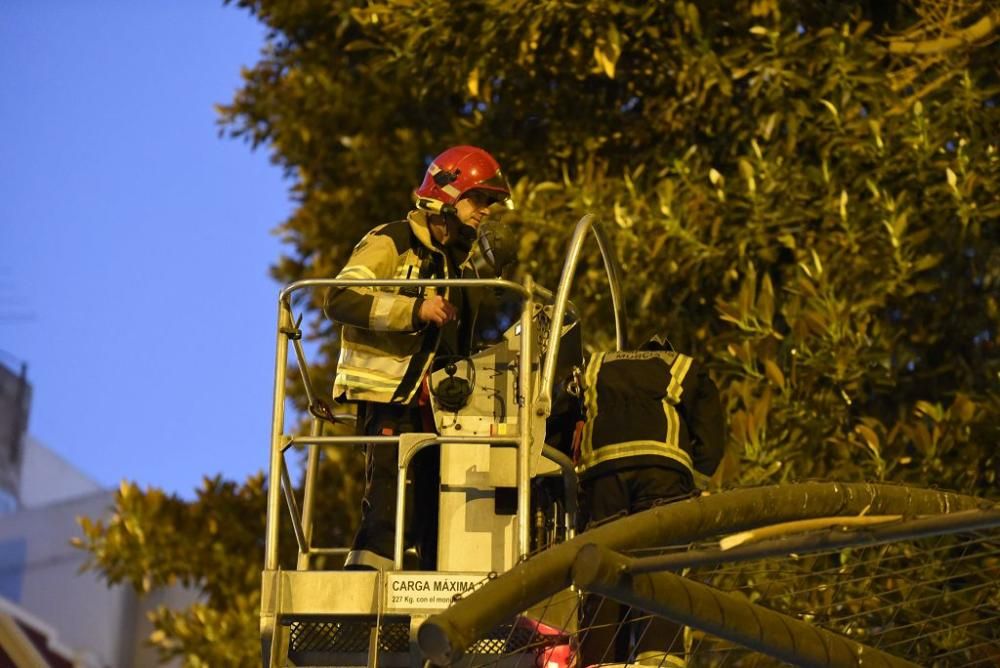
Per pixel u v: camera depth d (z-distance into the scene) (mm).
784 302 12938
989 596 10273
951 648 10367
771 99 12812
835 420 11773
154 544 16188
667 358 8039
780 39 12844
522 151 14945
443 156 7848
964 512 5934
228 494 16688
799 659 6855
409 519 7602
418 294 7484
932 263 11984
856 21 13336
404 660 7215
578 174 14180
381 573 6777
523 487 6938
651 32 13258
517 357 7426
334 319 7363
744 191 12766
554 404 8133
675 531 6387
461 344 7926
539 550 7113
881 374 11992
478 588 5883
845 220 12242
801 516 6859
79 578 30969
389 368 7570
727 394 12125
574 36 13523
